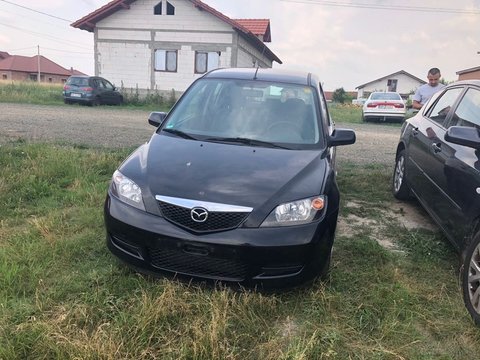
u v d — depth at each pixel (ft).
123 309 9.23
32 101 62.44
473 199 10.53
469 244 10.44
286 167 11.10
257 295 9.81
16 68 272.92
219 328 8.54
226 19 77.25
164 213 9.95
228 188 10.07
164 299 9.25
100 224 13.66
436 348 8.86
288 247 9.55
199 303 9.32
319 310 9.64
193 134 12.99
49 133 30.48
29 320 8.68
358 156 29.91
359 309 9.81
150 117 14.38
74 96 62.85
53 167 19.12
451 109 14.76
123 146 26.76
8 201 15.44
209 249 9.52
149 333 8.53
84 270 10.93
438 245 13.71
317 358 8.25
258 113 13.78
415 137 16.98
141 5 80.53
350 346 8.62
